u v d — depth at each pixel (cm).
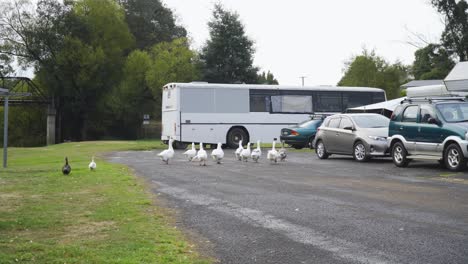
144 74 5538
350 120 2202
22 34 5447
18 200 1091
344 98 3422
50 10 5372
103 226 827
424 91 2552
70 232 781
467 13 5462
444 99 1778
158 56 5578
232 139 3225
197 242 743
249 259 652
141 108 5762
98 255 638
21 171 1759
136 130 6200
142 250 668
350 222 867
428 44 5609
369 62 5578
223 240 754
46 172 1719
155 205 1058
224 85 3209
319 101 3378
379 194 1188
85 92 5584
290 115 3319
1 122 6006
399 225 838
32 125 6094
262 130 3269
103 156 2681
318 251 685
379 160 2194
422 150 1764
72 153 2959
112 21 5653
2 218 884
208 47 6084
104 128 6094
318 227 833
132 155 2769
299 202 1081
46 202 1065
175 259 632
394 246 704
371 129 2116
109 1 5800
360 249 691
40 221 857
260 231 810
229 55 6116
